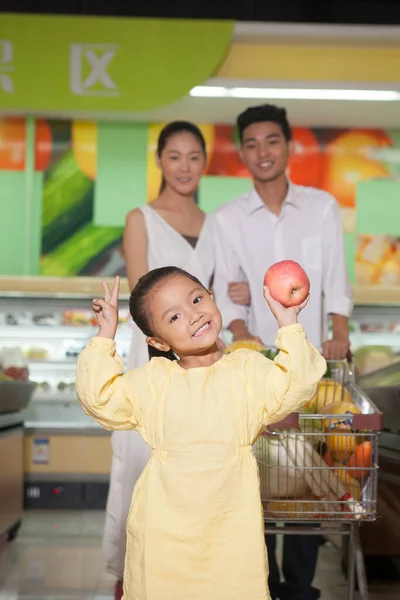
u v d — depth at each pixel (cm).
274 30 478
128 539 191
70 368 634
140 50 475
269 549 339
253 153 422
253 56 484
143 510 187
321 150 602
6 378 507
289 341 187
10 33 474
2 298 621
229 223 422
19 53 473
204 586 182
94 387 188
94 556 439
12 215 602
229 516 184
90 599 352
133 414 193
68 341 638
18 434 516
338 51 486
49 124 602
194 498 183
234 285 415
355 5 727
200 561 182
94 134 604
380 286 598
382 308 618
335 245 414
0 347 628
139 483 192
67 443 603
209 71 474
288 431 249
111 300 198
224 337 469
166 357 212
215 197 591
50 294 599
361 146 604
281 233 415
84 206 604
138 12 710
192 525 183
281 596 336
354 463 248
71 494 602
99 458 603
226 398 189
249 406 189
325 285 411
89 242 605
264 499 245
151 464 191
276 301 190
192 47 475
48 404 634
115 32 475
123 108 475
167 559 183
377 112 555
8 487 480
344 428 248
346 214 603
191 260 415
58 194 604
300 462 247
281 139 421
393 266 602
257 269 416
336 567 410
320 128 602
